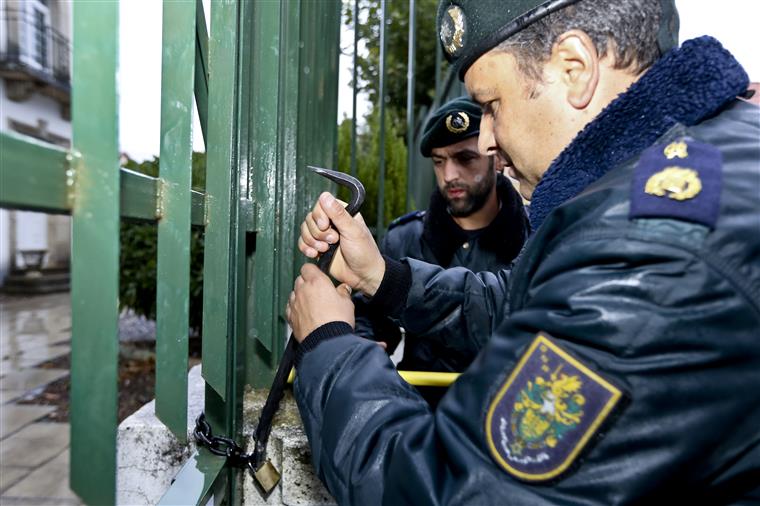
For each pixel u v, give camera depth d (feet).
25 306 37.65
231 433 3.55
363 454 2.18
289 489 3.95
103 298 1.87
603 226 1.91
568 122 2.35
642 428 1.75
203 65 3.34
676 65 2.11
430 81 28.30
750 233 1.81
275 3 4.39
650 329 1.76
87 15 1.82
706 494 1.98
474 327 3.93
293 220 5.10
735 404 1.80
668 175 1.88
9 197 1.50
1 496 10.18
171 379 2.70
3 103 45.37
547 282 2.01
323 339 2.64
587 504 1.77
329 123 6.61
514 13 2.34
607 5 2.24
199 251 15.56
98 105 1.83
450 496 1.90
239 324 3.73
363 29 12.67
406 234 5.89
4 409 15.23
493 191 5.48
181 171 2.62
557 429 1.81
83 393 1.90
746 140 2.04
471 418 1.98
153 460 4.04
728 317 1.77
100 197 1.84
